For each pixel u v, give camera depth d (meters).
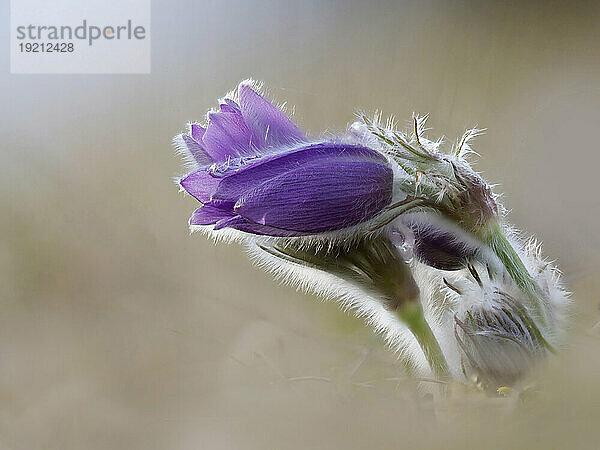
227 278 1.14
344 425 0.95
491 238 0.99
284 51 1.52
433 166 0.98
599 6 1.46
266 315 1.09
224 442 0.97
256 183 0.97
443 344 0.99
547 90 1.26
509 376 0.98
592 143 1.14
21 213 1.26
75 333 1.12
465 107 1.32
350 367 1.01
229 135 0.98
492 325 0.98
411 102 1.36
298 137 0.98
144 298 1.14
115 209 1.27
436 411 0.96
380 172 0.98
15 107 1.48
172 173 1.33
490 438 0.93
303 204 0.97
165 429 0.98
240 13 1.60
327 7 1.55
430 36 1.46
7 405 1.02
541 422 0.93
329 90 1.43
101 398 1.01
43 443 1.00
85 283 1.16
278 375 1.01
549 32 1.42
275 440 0.96
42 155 1.37
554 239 1.09
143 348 1.07
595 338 0.99
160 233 1.20
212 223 0.97
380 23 1.51
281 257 0.99
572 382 0.95
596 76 1.31
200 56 1.57
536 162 1.14
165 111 1.48
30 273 1.17
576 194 1.11
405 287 0.99
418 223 0.98
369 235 0.98
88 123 1.46
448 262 0.99
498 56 1.41
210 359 1.06
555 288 1.00
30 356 1.09
